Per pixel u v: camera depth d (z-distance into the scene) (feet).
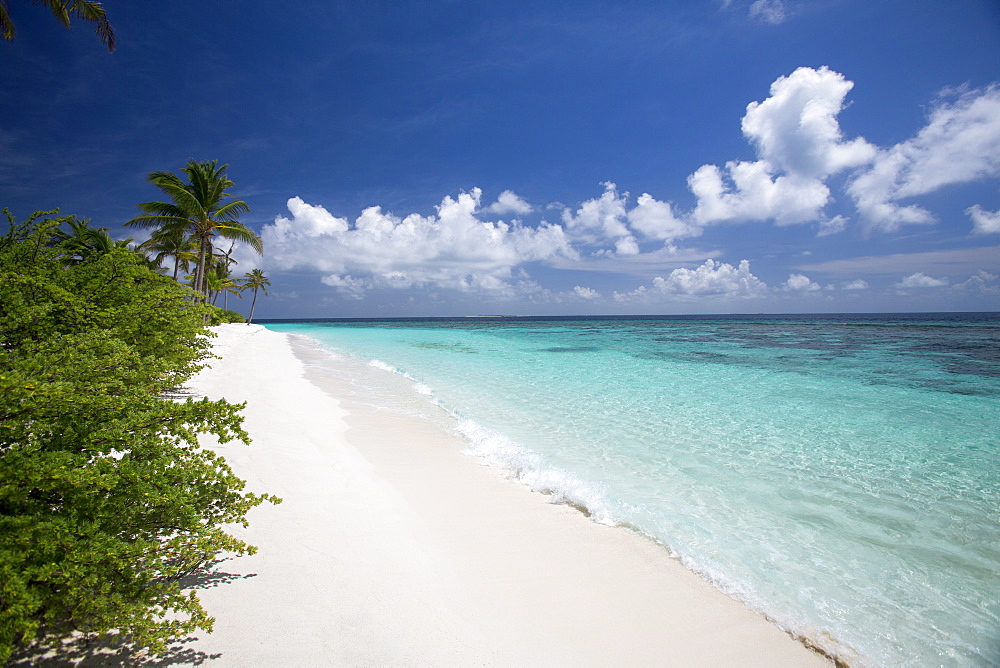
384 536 13.82
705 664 9.48
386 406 33.91
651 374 52.70
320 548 12.62
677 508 16.94
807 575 12.78
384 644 9.18
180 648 8.43
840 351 82.33
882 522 15.96
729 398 38.04
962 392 41.01
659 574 12.64
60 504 8.49
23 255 21.18
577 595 11.57
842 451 23.84
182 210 85.76
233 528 13.10
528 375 51.93
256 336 109.91
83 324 18.39
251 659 8.38
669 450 23.95
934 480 19.89
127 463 8.45
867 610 11.41
